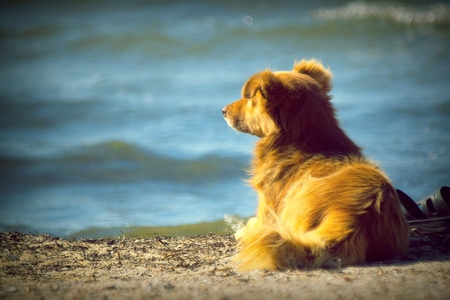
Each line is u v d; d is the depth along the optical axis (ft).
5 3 156.04
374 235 19.27
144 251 23.54
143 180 50.39
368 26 118.21
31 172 53.47
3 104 78.69
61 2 154.81
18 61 106.73
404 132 57.67
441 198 24.11
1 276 19.79
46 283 18.38
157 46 108.88
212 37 112.27
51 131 68.18
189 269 20.36
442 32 113.91
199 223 34.65
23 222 38.91
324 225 19.20
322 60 96.63
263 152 22.56
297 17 126.31
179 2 145.18
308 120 21.81
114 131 66.23
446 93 72.64
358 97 72.54
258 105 22.76
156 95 79.41
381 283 16.90
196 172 51.42
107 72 95.25
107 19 132.98
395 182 44.01
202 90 80.28
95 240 25.95
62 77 93.76
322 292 16.15
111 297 16.16
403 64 91.56
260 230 19.42
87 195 46.57
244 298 15.79
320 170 20.89
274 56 100.12
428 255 20.94
